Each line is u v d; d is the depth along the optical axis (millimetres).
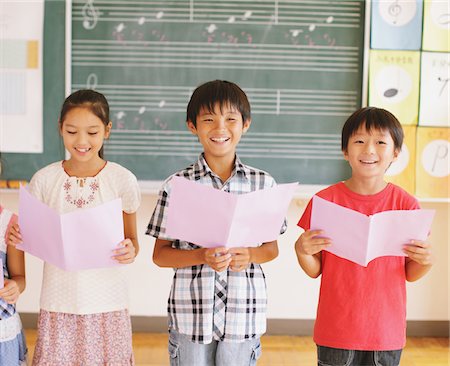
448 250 2770
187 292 1491
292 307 2791
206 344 1498
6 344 1507
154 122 2617
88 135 1575
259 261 1518
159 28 2582
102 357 1613
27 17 2574
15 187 2621
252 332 1496
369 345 1473
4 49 2584
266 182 1552
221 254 1372
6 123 2611
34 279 2764
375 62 2576
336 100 2611
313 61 2598
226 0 2570
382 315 1482
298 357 2514
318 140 2627
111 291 1613
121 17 2580
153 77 2602
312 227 1446
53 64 2590
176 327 1502
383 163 1523
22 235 1449
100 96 1636
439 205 2752
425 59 2580
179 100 2611
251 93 2607
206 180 1518
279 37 2586
